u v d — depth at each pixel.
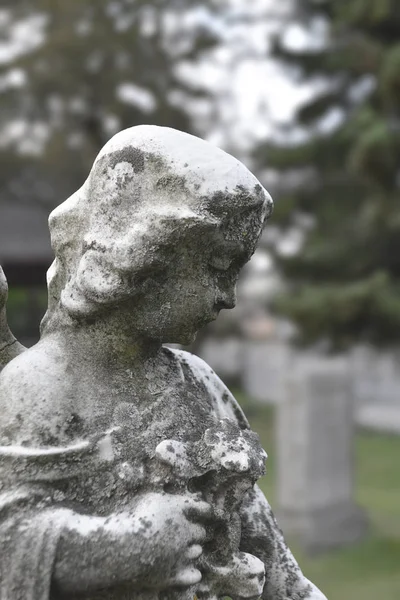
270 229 11.77
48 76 12.22
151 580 1.23
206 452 1.34
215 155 1.34
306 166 11.12
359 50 10.48
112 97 12.43
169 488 1.30
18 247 10.88
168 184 1.31
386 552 6.45
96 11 12.16
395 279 11.03
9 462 1.26
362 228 11.05
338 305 9.88
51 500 1.26
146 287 1.34
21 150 13.09
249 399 16.20
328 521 6.68
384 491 8.47
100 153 1.37
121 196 1.32
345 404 7.00
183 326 1.38
